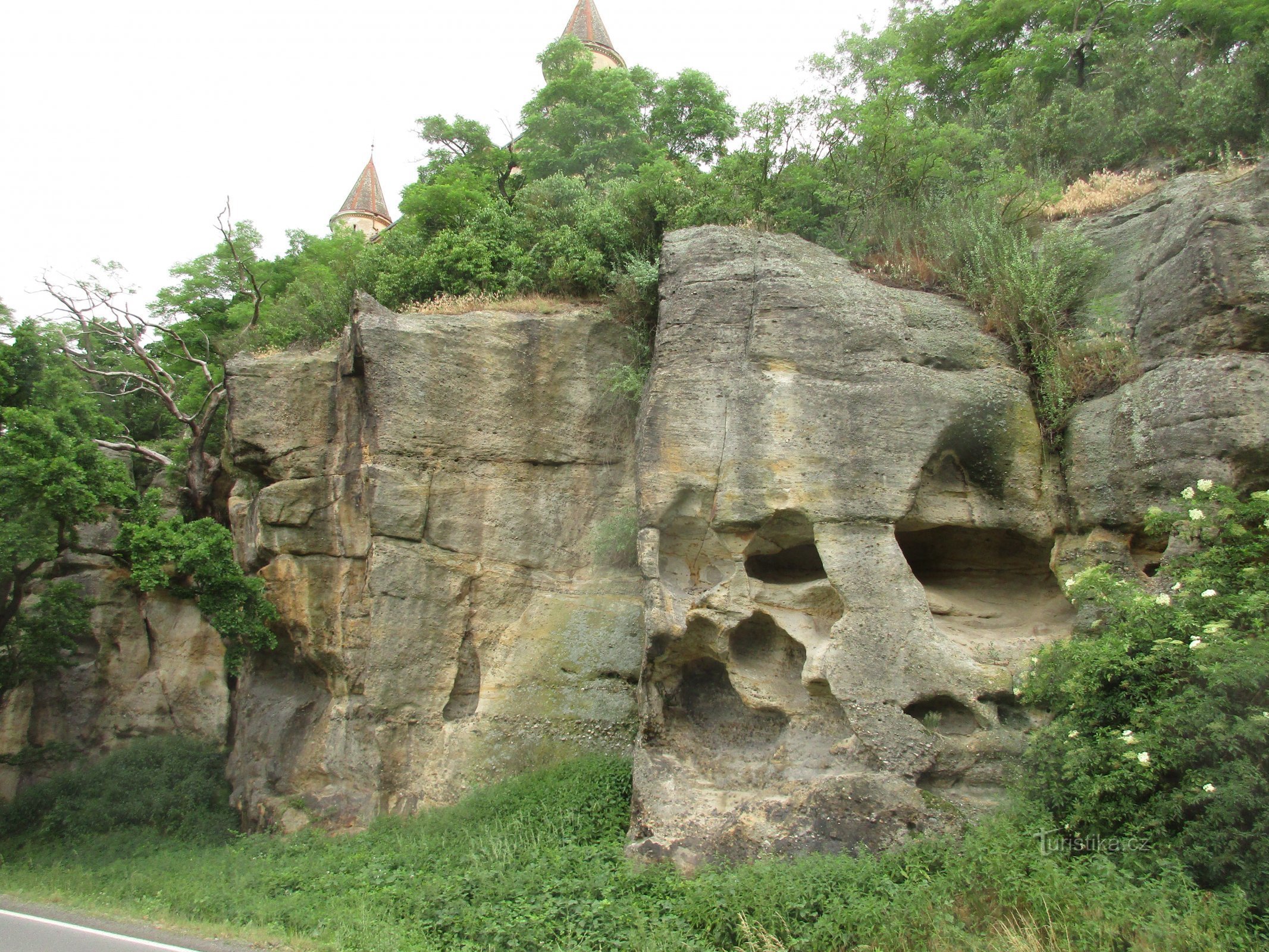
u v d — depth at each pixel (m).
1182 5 17.80
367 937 7.86
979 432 9.82
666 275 11.38
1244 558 7.33
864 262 12.67
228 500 18.45
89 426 15.59
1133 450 8.82
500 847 9.78
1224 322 8.61
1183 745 6.69
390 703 12.01
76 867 11.95
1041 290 10.49
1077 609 9.15
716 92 26.47
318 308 17.03
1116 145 15.16
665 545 10.38
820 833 8.41
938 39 22.67
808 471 9.72
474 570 12.62
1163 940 5.91
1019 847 7.29
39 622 15.21
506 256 15.52
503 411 13.14
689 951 7.11
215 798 14.89
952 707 9.05
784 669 10.15
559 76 26.77
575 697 12.23
